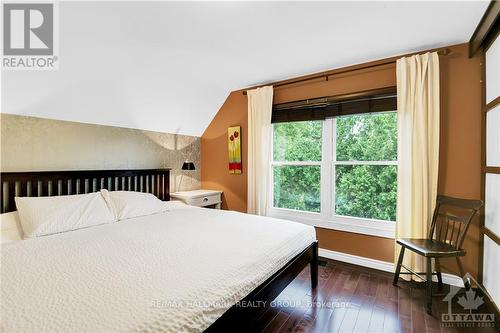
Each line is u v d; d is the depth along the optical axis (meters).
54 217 1.95
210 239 1.76
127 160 3.14
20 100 2.18
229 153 3.82
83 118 2.67
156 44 2.26
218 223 2.20
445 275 2.35
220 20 1.90
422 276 2.31
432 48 2.39
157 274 1.22
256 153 3.42
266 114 3.32
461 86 2.27
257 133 3.40
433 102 2.31
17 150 2.26
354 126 2.92
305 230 2.11
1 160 2.18
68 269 1.27
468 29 2.04
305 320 1.81
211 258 1.42
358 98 2.72
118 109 2.85
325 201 3.07
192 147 4.03
